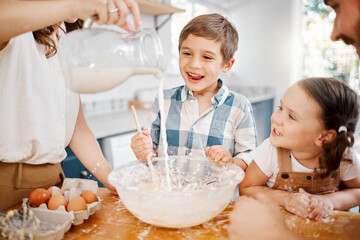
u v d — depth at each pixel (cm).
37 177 88
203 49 109
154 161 88
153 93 304
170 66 341
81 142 104
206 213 66
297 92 87
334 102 83
